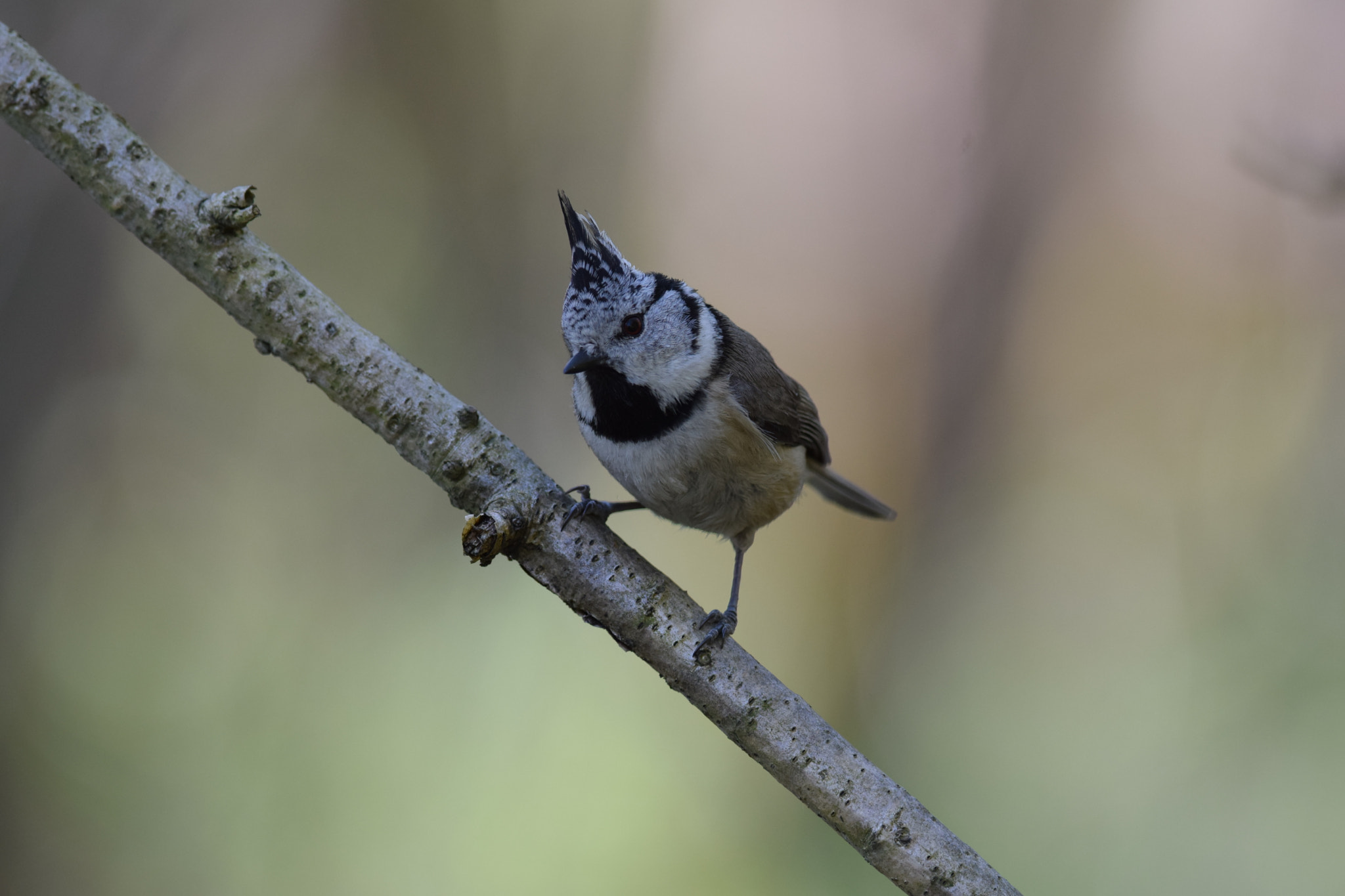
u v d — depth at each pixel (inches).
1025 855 427.2
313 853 415.8
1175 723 459.5
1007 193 555.8
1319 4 492.7
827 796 177.8
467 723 463.2
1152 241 550.0
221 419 506.0
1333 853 395.2
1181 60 538.0
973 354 559.2
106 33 489.4
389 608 507.8
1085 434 556.4
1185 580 503.5
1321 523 489.1
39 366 441.1
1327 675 442.6
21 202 436.5
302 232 553.6
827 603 534.0
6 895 397.4
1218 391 538.0
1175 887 403.9
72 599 448.8
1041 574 535.5
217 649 473.7
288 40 534.0
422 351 562.9
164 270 479.2
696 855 422.6
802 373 562.9
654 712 454.3
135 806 418.0
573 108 561.6
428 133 560.4
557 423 562.3
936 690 522.6
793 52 553.0
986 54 549.0
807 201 558.9
